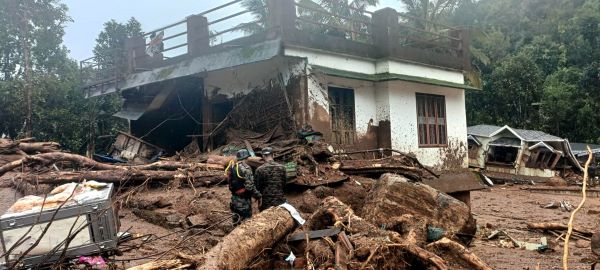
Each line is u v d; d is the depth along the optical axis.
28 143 13.42
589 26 38.91
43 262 4.67
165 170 11.29
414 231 7.22
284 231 6.39
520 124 36.62
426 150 17.12
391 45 15.68
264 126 13.80
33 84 20.16
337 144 14.45
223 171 10.85
